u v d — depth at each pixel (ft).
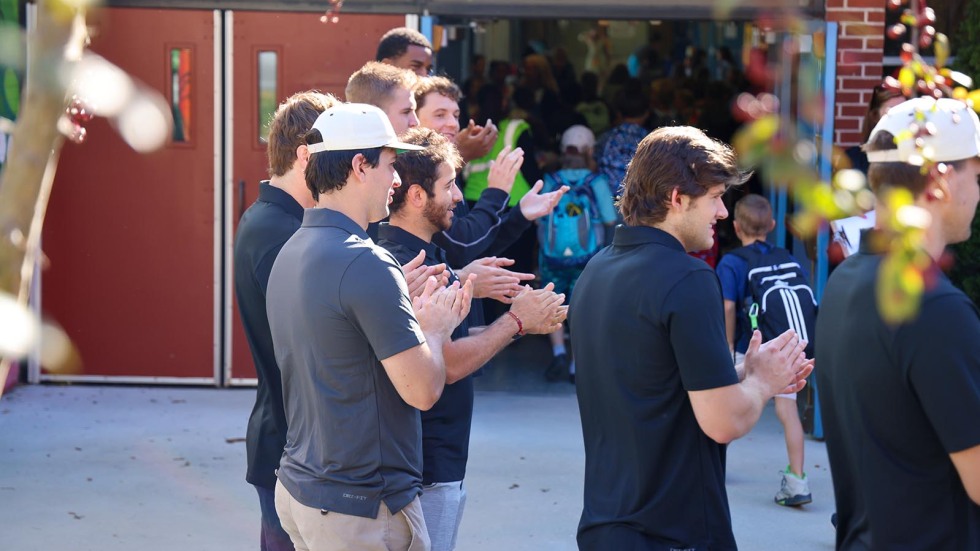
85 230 37.01
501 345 15.76
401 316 13.64
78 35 5.65
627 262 13.66
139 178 36.91
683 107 51.70
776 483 29.81
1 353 4.32
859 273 11.63
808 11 34.06
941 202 11.01
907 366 10.84
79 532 25.25
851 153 28.63
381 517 13.88
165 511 26.81
